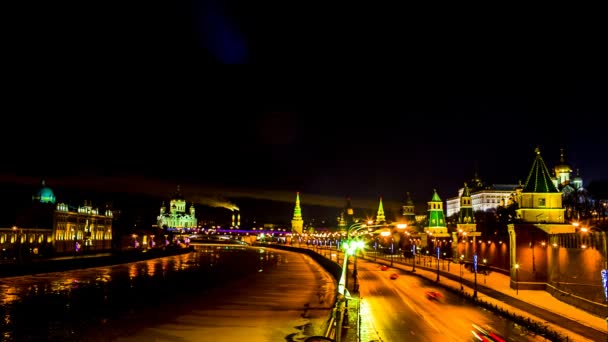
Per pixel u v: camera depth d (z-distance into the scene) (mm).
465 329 59031
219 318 78062
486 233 158000
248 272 159875
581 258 71312
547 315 66000
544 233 91000
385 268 142625
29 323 75188
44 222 180250
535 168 99812
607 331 55781
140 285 121250
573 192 186250
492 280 109000
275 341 63062
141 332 68812
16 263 131125
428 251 196500
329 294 106000
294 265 190625
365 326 60188
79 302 94062
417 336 55156
